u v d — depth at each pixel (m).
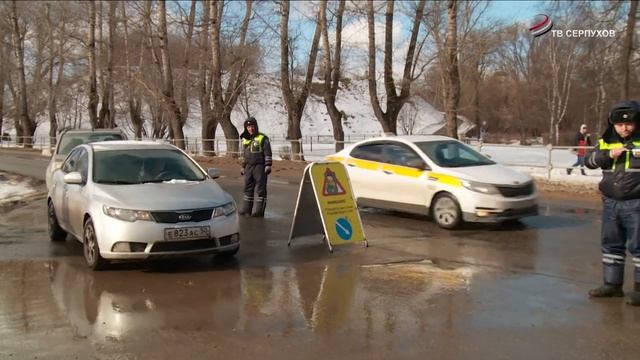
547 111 65.31
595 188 15.42
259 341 4.90
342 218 8.59
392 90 25.27
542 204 13.17
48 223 10.02
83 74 53.28
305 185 8.70
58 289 6.42
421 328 5.19
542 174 19.25
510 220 10.71
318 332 5.11
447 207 10.03
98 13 38.12
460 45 21.98
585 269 7.23
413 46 24.86
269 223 10.69
